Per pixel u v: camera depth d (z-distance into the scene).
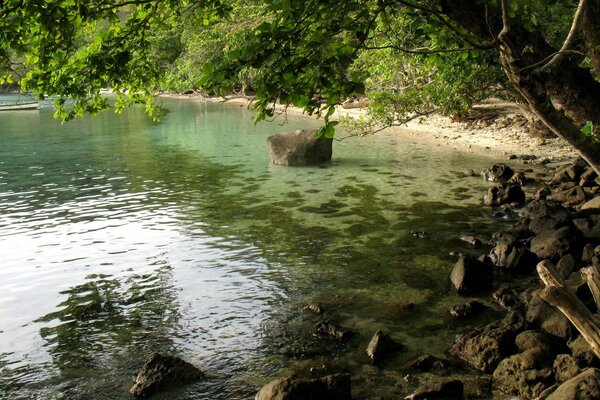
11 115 59.62
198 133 40.22
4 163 28.88
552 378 7.36
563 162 23.41
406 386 7.88
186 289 11.92
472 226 15.41
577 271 10.43
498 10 9.29
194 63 45.62
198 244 14.93
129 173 25.48
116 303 11.38
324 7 6.90
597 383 6.29
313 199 19.33
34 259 14.21
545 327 8.62
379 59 24.69
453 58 16.94
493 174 21.03
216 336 9.76
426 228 15.41
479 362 8.20
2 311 11.19
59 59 9.53
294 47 6.82
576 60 12.70
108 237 15.87
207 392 8.02
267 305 10.92
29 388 8.35
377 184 21.27
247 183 22.44
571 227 12.46
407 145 30.27
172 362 8.41
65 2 8.55
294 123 43.97
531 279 11.46
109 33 10.28
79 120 52.53
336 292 11.38
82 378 8.59
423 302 10.69
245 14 36.88
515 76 7.38
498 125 31.58
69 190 22.23
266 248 14.34
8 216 18.48
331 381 7.41
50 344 9.75
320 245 14.38
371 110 21.11
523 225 14.10
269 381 8.24
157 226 16.80
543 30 13.32
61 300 11.65
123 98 12.09
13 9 8.01
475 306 10.09
